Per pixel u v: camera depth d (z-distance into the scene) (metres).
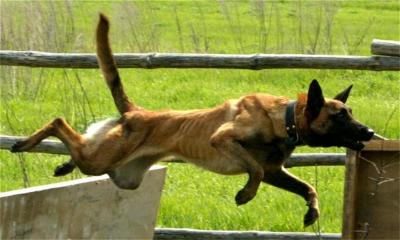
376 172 6.12
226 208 8.39
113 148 6.80
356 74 14.98
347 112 6.51
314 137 6.54
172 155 6.87
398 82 14.65
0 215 5.71
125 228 6.79
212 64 7.59
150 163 6.97
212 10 25.38
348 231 5.96
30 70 13.38
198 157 6.71
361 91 13.86
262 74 15.02
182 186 9.10
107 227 6.61
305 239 7.36
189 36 19.14
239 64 7.56
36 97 13.03
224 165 6.61
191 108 12.72
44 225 6.05
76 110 11.02
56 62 7.95
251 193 6.42
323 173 9.22
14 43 13.19
